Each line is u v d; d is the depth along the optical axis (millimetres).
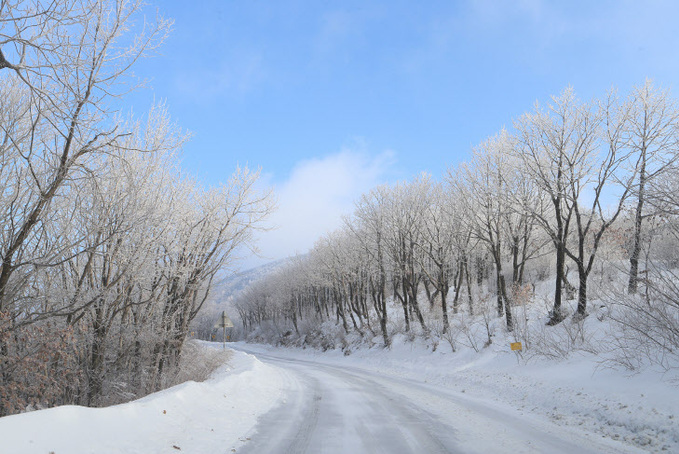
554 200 18297
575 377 11500
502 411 10086
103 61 7594
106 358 11844
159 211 10594
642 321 10773
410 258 28266
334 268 40844
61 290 9398
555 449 6531
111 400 11047
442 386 15812
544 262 30312
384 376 20156
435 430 7840
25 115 8188
